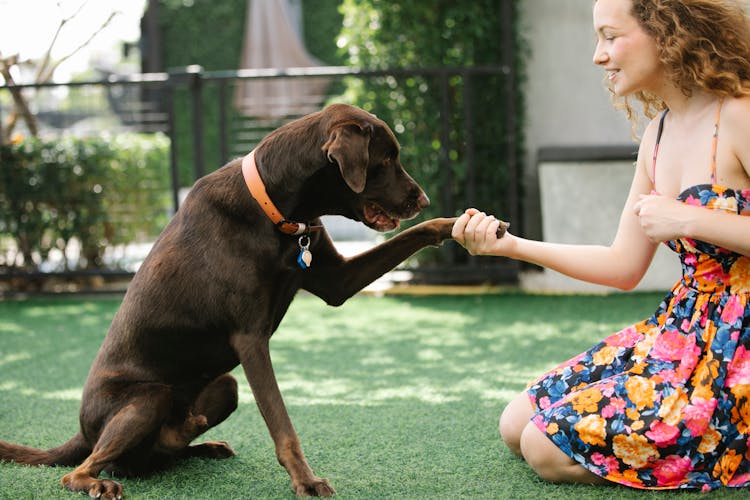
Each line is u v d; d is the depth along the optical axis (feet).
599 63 8.57
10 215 24.40
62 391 13.96
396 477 9.16
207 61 49.39
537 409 9.29
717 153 8.18
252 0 46.32
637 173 9.39
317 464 9.76
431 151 23.34
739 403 7.97
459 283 24.17
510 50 22.58
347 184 8.43
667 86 8.49
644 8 8.19
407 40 23.71
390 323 19.49
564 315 19.43
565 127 24.75
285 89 40.55
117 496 8.61
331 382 14.20
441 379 14.10
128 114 29.91
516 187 23.86
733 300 8.10
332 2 49.49
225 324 8.98
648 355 8.54
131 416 8.91
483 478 9.02
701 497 8.00
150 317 9.21
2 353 17.11
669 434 8.04
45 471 9.48
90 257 25.18
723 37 8.03
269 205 8.82
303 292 24.29
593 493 8.32
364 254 9.66
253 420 12.03
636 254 9.29
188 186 46.73
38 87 23.50
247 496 8.74
